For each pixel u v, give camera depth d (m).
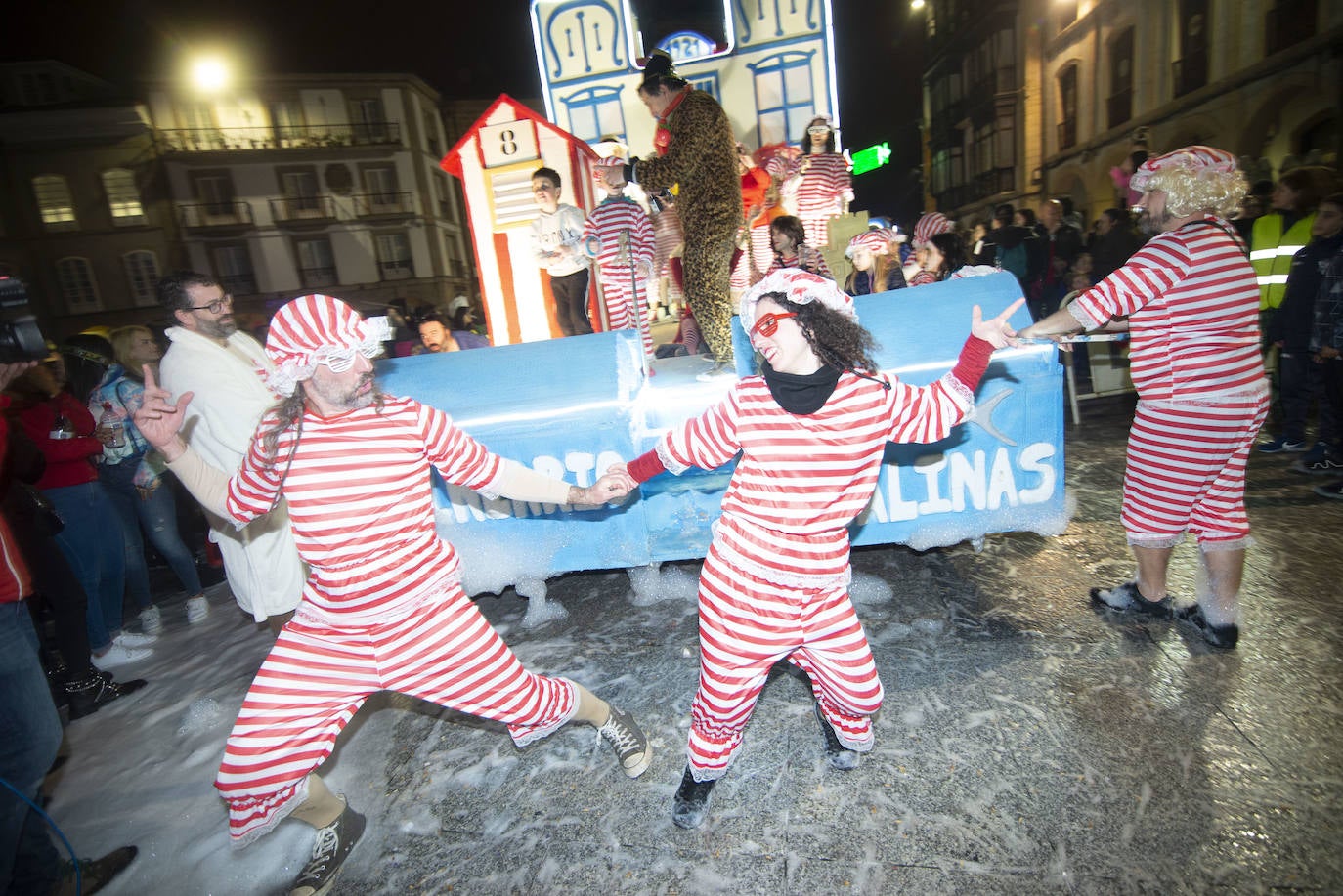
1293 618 2.71
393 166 25.05
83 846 2.34
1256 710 2.24
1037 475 2.91
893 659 2.74
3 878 1.81
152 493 4.10
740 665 1.81
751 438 1.73
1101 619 2.84
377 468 1.73
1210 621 2.58
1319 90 10.67
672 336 7.48
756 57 6.90
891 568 3.49
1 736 1.83
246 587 2.99
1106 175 16.56
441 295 26.30
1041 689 2.46
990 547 3.58
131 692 3.42
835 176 6.27
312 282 24.69
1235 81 12.23
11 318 1.79
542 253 4.97
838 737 2.10
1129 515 2.68
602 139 6.68
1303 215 5.01
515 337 5.32
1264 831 1.81
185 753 2.84
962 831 1.93
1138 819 1.90
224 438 2.76
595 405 3.02
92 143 21.70
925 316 2.99
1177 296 2.30
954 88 23.89
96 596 3.80
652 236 4.78
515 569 3.24
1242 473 2.49
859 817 2.02
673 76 3.43
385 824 2.23
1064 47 17.97
